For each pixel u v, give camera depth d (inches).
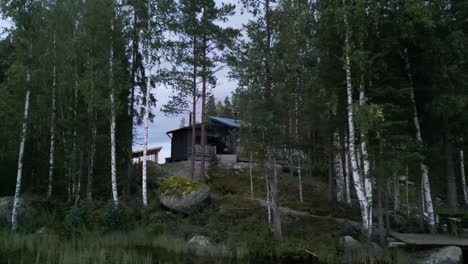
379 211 461.4
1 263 378.6
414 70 537.6
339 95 540.4
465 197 912.3
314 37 536.1
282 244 443.8
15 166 704.4
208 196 625.3
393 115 507.8
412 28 459.2
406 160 466.3
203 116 832.9
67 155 661.9
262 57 510.3
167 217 574.9
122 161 725.9
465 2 490.3
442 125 552.7
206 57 808.9
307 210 652.7
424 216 600.4
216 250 438.9
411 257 392.2
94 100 580.1
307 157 895.1
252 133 509.0
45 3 622.5
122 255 407.2
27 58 566.6
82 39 601.6
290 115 573.6
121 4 644.7
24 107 585.9
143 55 644.1
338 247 418.0
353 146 475.5
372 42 488.1
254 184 850.1
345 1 474.3
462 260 385.4
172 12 650.8
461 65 491.8
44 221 550.6
